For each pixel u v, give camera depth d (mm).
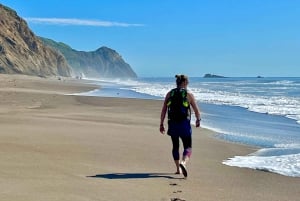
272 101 38312
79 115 22547
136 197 6957
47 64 163000
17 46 144250
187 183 8359
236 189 8148
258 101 38375
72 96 38281
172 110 8938
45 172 8320
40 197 6547
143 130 16766
